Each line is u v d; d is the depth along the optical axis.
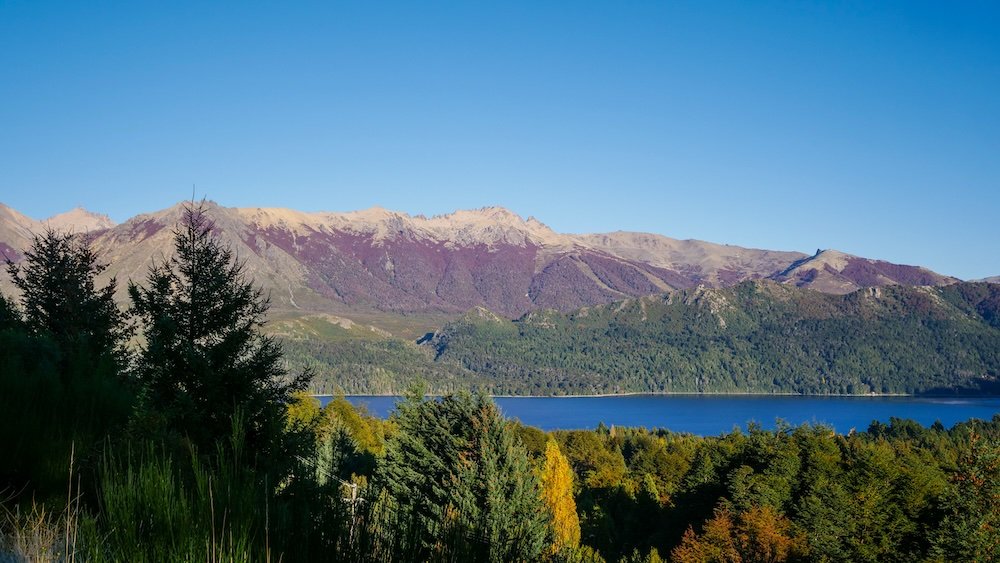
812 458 36.53
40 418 5.27
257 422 12.55
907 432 99.00
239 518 2.39
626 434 108.94
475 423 24.50
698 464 48.62
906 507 31.75
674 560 33.53
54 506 3.95
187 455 3.80
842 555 30.36
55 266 23.55
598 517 44.91
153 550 2.30
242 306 16.95
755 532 31.27
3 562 2.88
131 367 15.82
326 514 2.73
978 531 26.72
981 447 29.58
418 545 2.78
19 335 10.20
